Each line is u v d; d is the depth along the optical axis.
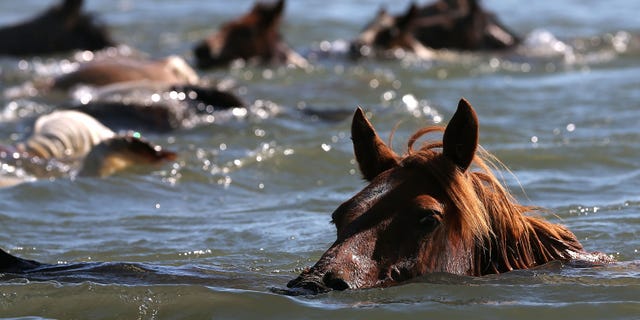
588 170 13.36
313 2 36.09
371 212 7.49
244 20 24.84
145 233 10.87
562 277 7.99
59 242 10.57
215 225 11.10
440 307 7.26
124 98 17.48
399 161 7.98
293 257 9.55
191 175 13.50
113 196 12.61
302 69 23.72
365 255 7.35
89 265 8.53
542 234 8.55
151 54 27.30
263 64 24.53
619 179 12.76
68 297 7.71
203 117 16.95
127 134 15.06
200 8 35.62
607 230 10.23
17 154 14.12
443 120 17.09
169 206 12.24
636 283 7.93
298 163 13.98
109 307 7.56
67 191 12.64
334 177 13.57
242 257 9.61
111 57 21.66
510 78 22.08
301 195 12.63
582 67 23.61
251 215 11.62
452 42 27.45
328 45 27.11
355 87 20.52
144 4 36.69
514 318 7.21
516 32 30.73
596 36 28.88
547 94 19.48
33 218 11.57
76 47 27.48
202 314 7.38
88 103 17.14
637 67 23.42
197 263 9.38
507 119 16.97
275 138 15.70
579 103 18.34
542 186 12.41
